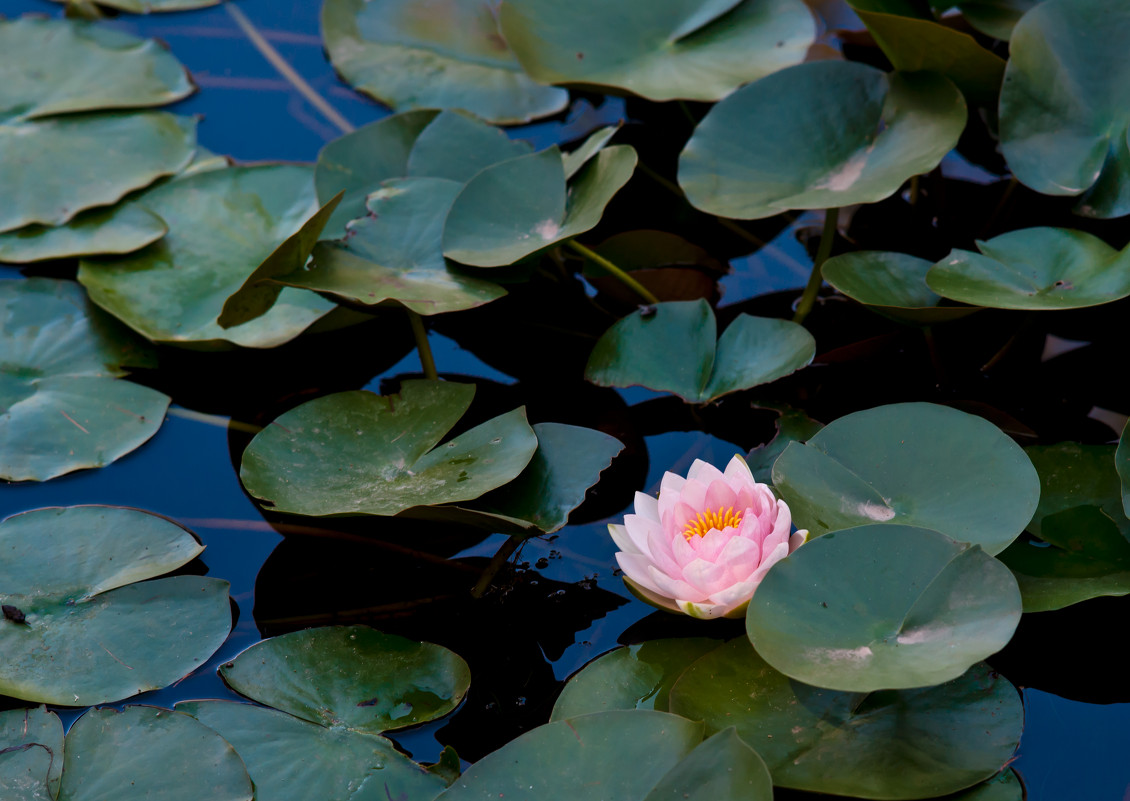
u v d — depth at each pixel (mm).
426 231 3182
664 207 3332
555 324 3254
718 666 2955
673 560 2973
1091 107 3135
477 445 3061
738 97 3207
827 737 2918
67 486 3117
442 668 2986
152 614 3016
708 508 2992
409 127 3301
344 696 2973
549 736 2916
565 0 3346
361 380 3205
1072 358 3168
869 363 3178
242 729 2953
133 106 3395
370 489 3039
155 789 2924
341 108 3420
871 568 2936
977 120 3367
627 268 3268
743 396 3166
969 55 3178
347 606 3041
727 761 2881
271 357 3229
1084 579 2967
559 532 3080
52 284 3242
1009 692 2932
